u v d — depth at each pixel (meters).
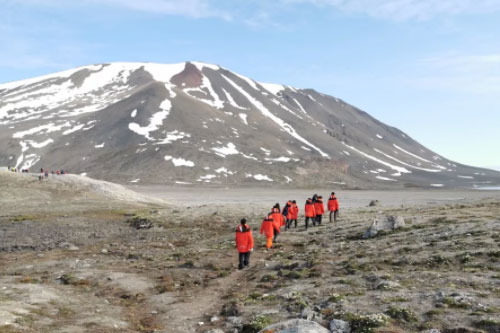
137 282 19.39
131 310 14.84
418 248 20.52
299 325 10.42
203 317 13.49
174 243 34.81
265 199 115.00
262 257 24.50
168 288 17.77
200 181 188.12
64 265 25.17
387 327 10.29
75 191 78.75
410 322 10.61
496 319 10.09
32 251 35.41
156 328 12.40
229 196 129.00
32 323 12.17
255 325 11.41
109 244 36.47
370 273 16.39
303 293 14.66
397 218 28.12
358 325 10.66
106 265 24.94
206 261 23.81
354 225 32.44
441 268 16.69
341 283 15.55
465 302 11.51
